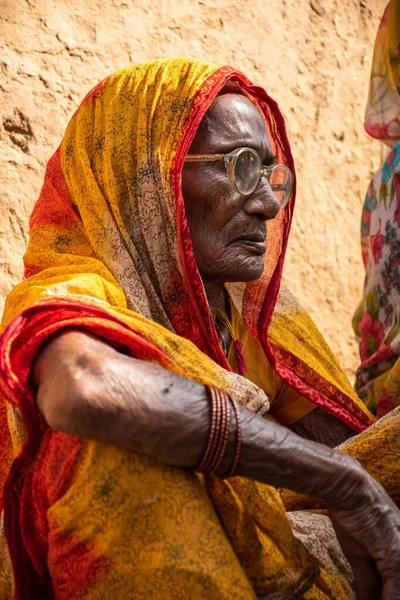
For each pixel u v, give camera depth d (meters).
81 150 3.36
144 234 3.29
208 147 3.36
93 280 3.06
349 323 5.54
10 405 2.96
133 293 3.20
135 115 3.34
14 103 4.60
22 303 3.04
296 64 5.55
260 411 3.08
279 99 5.45
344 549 2.86
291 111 5.49
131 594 2.60
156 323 2.99
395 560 2.72
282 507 2.87
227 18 5.34
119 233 3.26
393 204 4.31
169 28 5.14
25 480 2.81
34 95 4.66
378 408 3.97
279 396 3.82
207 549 2.60
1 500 3.22
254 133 3.42
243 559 2.78
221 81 3.35
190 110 3.29
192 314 3.34
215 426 2.60
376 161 5.78
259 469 2.65
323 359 3.89
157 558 2.57
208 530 2.62
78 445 2.68
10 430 3.03
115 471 2.61
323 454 2.70
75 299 2.87
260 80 5.39
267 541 2.83
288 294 4.00
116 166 3.31
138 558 2.59
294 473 2.66
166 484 2.62
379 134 4.66
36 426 2.76
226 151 3.36
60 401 2.55
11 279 4.47
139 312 3.17
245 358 3.71
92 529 2.61
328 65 5.67
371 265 4.42
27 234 4.55
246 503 2.81
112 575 2.61
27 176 4.59
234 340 3.63
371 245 4.41
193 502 2.63
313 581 2.85
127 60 4.97
